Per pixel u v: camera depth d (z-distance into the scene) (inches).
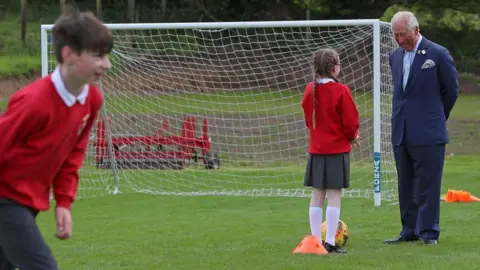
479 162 1035.9
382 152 797.2
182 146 957.2
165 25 739.4
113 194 780.0
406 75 470.0
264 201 724.0
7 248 239.0
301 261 421.4
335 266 406.3
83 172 897.5
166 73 1172.5
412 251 453.7
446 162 1037.8
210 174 920.3
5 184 239.3
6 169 238.8
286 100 1300.4
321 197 454.3
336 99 429.7
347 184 440.1
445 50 464.8
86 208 679.7
